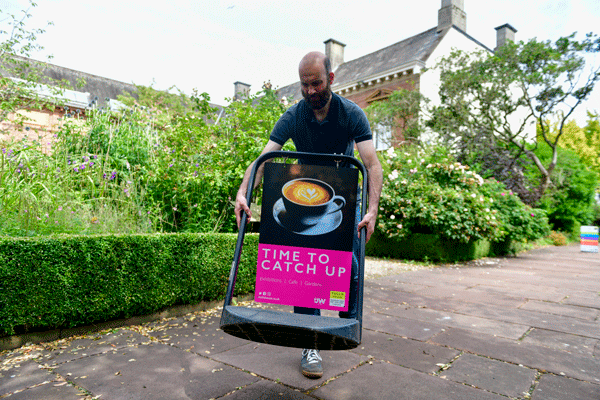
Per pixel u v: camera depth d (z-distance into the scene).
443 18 20.58
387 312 3.89
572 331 3.34
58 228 3.42
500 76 13.95
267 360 2.47
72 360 2.40
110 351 2.57
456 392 2.08
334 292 1.84
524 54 13.81
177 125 5.50
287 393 2.01
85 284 2.82
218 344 2.76
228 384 2.11
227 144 5.10
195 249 3.53
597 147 27.61
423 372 2.36
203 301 3.69
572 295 4.96
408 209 7.75
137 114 6.14
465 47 21.06
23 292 2.54
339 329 1.38
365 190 1.83
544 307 4.25
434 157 9.79
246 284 4.04
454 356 2.66
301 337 1.44
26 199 3.50
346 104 2.12
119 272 3.00
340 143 2.20
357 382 2.18
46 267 2.64
